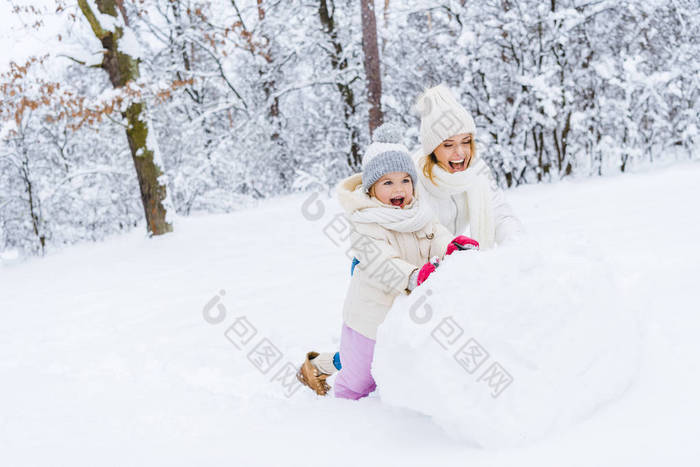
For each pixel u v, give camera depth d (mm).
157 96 8047
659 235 4141
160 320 3869
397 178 1889
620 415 1369
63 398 2389
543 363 1394
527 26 8984
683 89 9312
